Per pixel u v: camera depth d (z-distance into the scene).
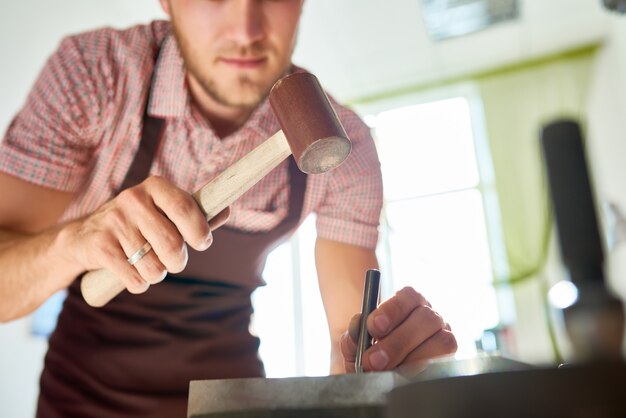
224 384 0.49
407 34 4.79
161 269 0.83
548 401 0.31
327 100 0.80
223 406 0.49
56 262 0.88
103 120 1.10
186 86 1.11
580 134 0.32
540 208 5.08
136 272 0.83
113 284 0.90
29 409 3.13
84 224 0.85
